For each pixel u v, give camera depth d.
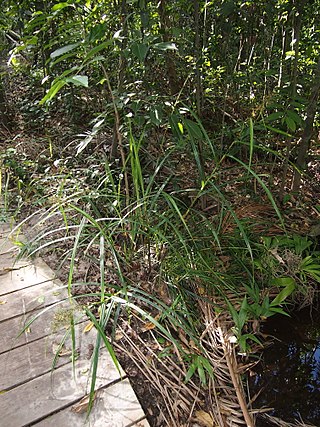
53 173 2.62
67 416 1.19
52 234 2.09
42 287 1.74
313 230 2.17
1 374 1.32
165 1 2.27
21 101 3.72
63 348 1.43
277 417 1.33
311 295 1.84
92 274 1.83
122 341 1.50
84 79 1.00
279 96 2.24
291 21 2.26
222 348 1.52
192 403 1.31
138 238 1.92
